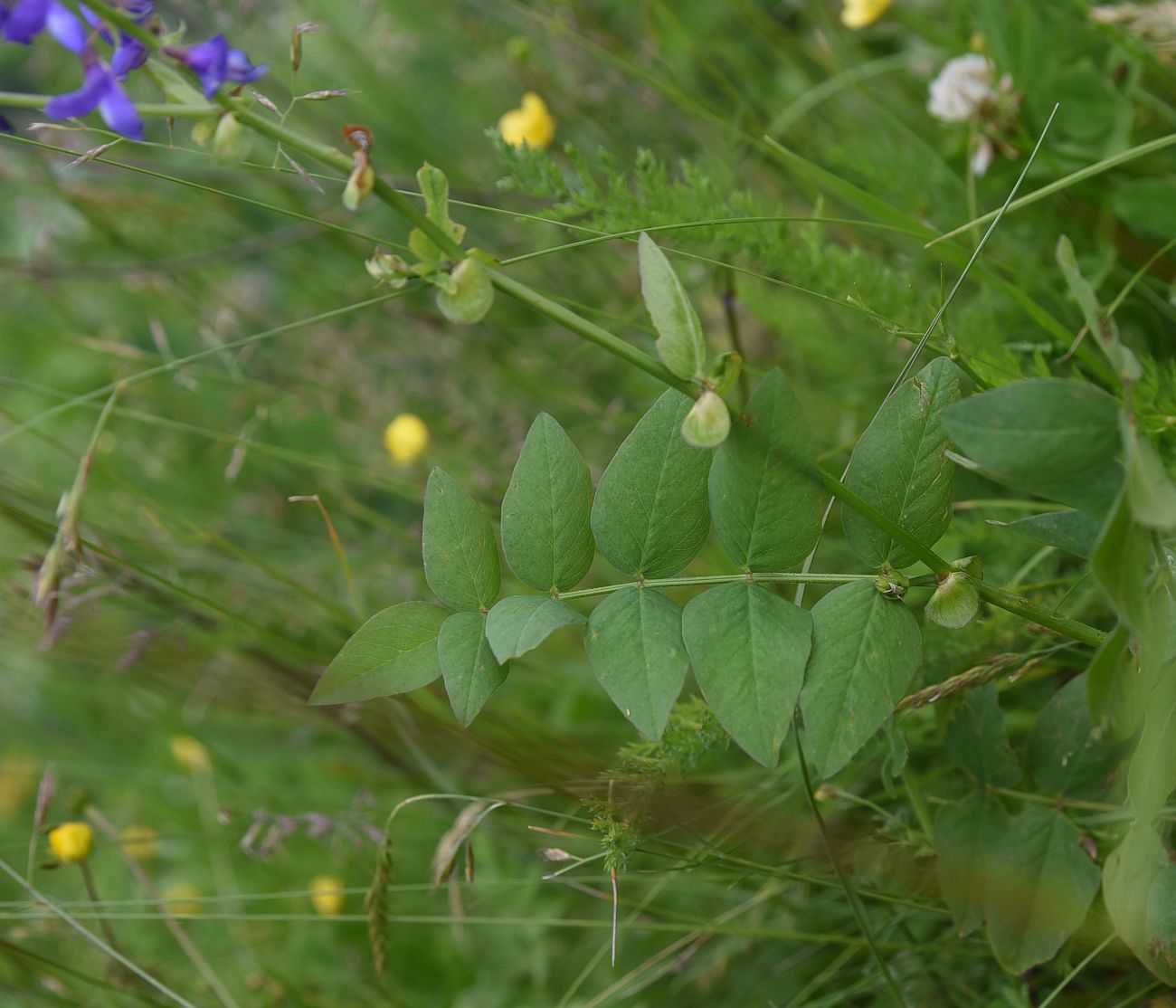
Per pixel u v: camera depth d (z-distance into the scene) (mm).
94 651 1075
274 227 1315
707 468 690
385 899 807
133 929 1038
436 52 1343
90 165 1209
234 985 991
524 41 1179
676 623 688
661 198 839
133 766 1214
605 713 970
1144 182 863
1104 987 802
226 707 1063
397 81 1341
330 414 1208
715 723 762
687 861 792
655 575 695
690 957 887
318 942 1008
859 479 692
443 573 699
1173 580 688
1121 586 646
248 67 664
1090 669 654
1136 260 893
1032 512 850
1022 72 900
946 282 900
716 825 818
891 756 768
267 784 1107
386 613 698
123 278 1285
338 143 1271
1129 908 718
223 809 931
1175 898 711
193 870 1118
